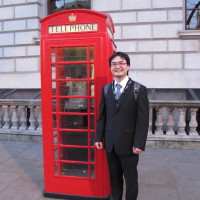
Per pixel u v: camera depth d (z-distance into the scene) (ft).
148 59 29.12
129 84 9.26
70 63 11.12
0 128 23.75
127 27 29.32
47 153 11.96
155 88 28.27
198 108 19.95
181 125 20.27
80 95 11.48
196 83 28.12
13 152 19.67
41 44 11.32
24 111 23.17
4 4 33.04
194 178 14.33
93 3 30.01
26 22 32.50
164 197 12.03
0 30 33.42
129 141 9.23
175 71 28.45
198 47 28.35
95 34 10.77
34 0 32.17
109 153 9.78
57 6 33.58
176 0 28.45
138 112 9.07
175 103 19.93
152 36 28.94
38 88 31.76
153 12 28.78
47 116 11.73
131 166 9.47
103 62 10.82
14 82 33.04
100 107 9.99
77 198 11.76
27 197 12.15
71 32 10.98
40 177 14.65
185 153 18.99
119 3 29.30
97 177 11.51
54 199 11.93
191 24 29.99
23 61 32.89
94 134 11.55
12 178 14.51
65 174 12.15
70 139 11.98
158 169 15.78
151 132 20.70
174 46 28.66
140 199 11.86
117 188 10.32
